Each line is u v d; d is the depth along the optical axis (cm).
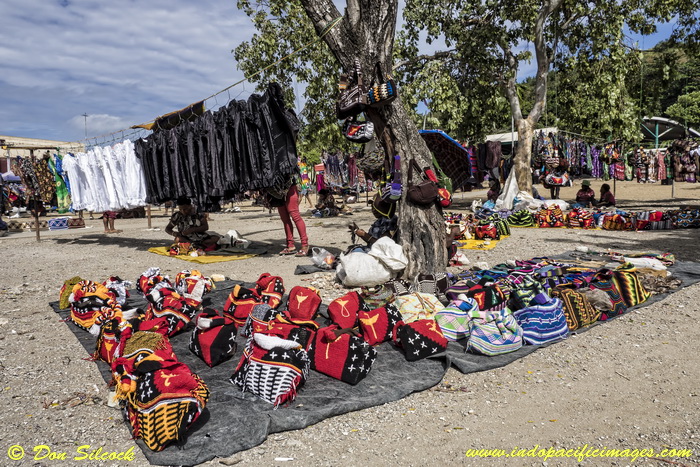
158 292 546
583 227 1283
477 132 1998
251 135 865
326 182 1970
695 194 2184
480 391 389
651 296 620
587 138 2156
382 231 769
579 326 519
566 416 348
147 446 313
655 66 1927
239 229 1627
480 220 1170
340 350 409
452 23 1706
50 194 1487
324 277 792
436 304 521
